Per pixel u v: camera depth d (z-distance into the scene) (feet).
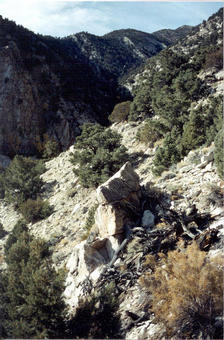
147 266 32.78
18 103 308.40
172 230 36.01
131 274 33.55
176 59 195.00
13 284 33.65
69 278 41.57
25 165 115.34
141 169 79.92
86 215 68.64
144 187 49.73
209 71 150.71
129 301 30.55
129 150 105.60
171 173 56.75
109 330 27.63
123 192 43.70
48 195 99.71
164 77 173.37
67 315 32.53
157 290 24.77
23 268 35.42
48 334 27.66
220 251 28.91
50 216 79.82
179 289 23.32
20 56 338.75
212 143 63.00
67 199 86.22
